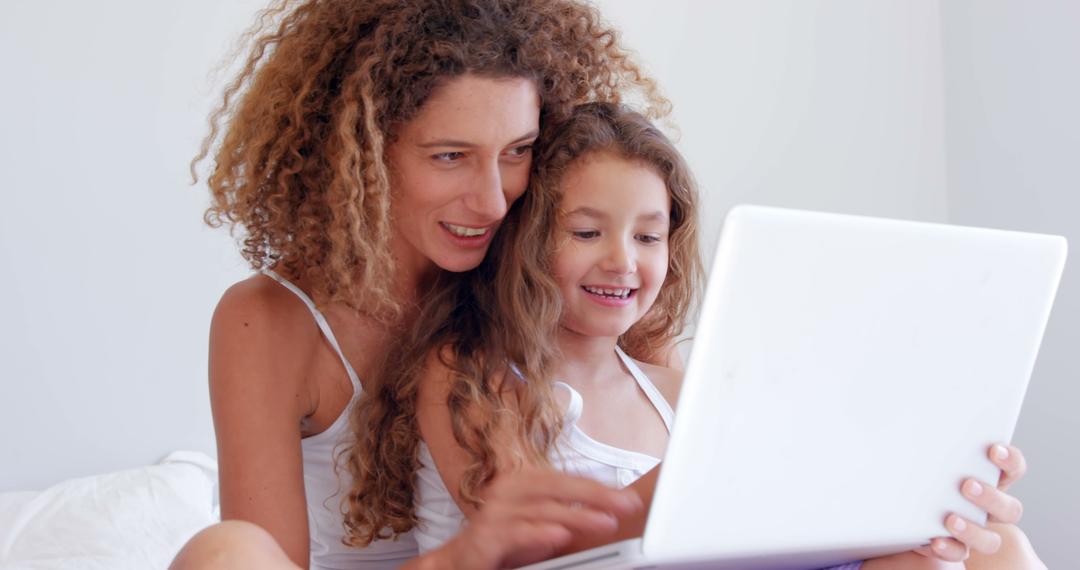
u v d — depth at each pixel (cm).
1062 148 216
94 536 176
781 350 76
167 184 212
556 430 115
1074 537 212
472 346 119
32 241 206
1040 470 219
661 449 126
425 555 88
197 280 214
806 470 81
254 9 215
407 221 118
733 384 75
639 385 129
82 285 209
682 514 76
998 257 84
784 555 84
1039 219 222
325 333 121
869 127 248
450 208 114
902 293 80
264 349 117
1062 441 214
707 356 74
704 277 131
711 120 242
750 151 244
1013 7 227
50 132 207
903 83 248
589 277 117
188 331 214
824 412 80
